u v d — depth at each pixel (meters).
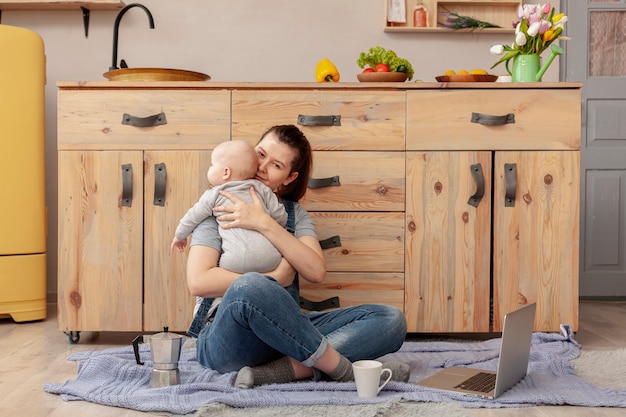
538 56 2.57
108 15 3.30
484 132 2.38
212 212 1.83
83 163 2.36
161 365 1.72
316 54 3.31
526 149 2.39
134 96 2.36
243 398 1.57
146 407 1.56
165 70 2.44
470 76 2.50
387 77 2.45
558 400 1.62
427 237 2.39
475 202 2.39
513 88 2.39
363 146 2.38
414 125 2.38
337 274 2.39
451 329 2.40
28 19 3.30
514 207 2.39
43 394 1.73
